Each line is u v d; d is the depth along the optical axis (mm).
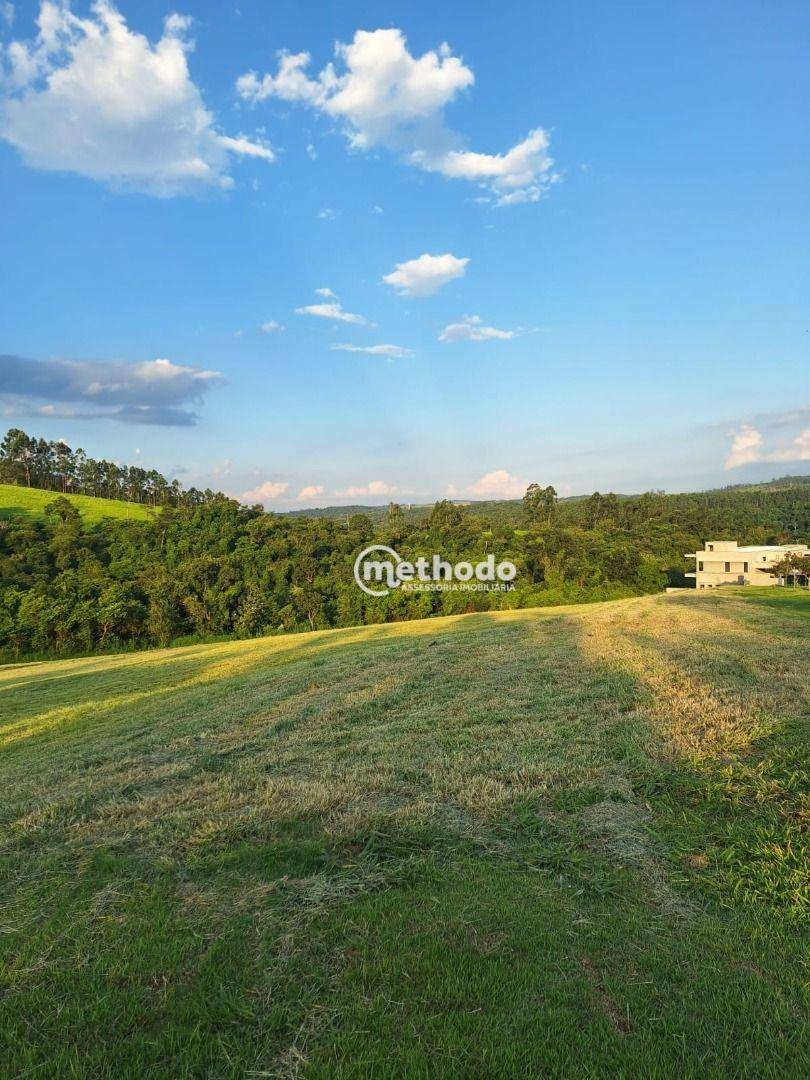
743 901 3887
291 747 8195
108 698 17500
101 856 4855
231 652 27828
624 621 18969
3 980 3395
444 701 10078
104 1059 2816
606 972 3291
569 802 5434
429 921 3764
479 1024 2920
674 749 6531
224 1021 3018
